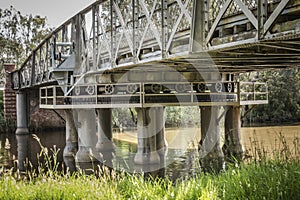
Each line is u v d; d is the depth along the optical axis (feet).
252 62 29.22
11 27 117.19
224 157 30.25
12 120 74.13
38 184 16.17
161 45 23.53
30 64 60.39
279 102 76.74
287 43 17.99
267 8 15.94
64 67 39.14
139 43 26.30
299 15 15.65
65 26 42.24
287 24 15.67
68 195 14.58
